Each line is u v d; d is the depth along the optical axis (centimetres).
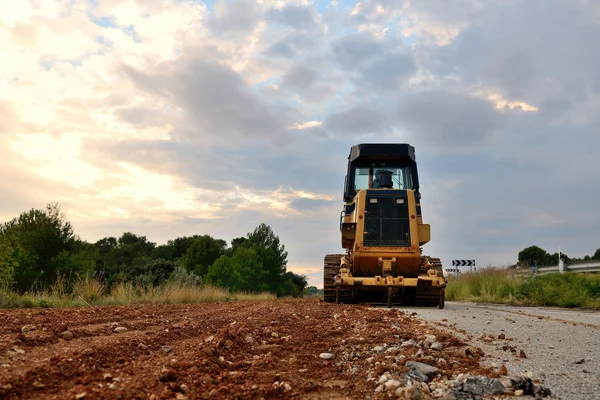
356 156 1518
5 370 370
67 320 743
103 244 9856
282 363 487
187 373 402
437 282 1272
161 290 1708
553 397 348
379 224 1384
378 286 1312
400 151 1505
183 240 8912
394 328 709
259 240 6266
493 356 490
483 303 1661
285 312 990
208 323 745
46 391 337
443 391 369
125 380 371
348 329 719
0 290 1266
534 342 572
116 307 1122
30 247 2798
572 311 1165
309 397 374
